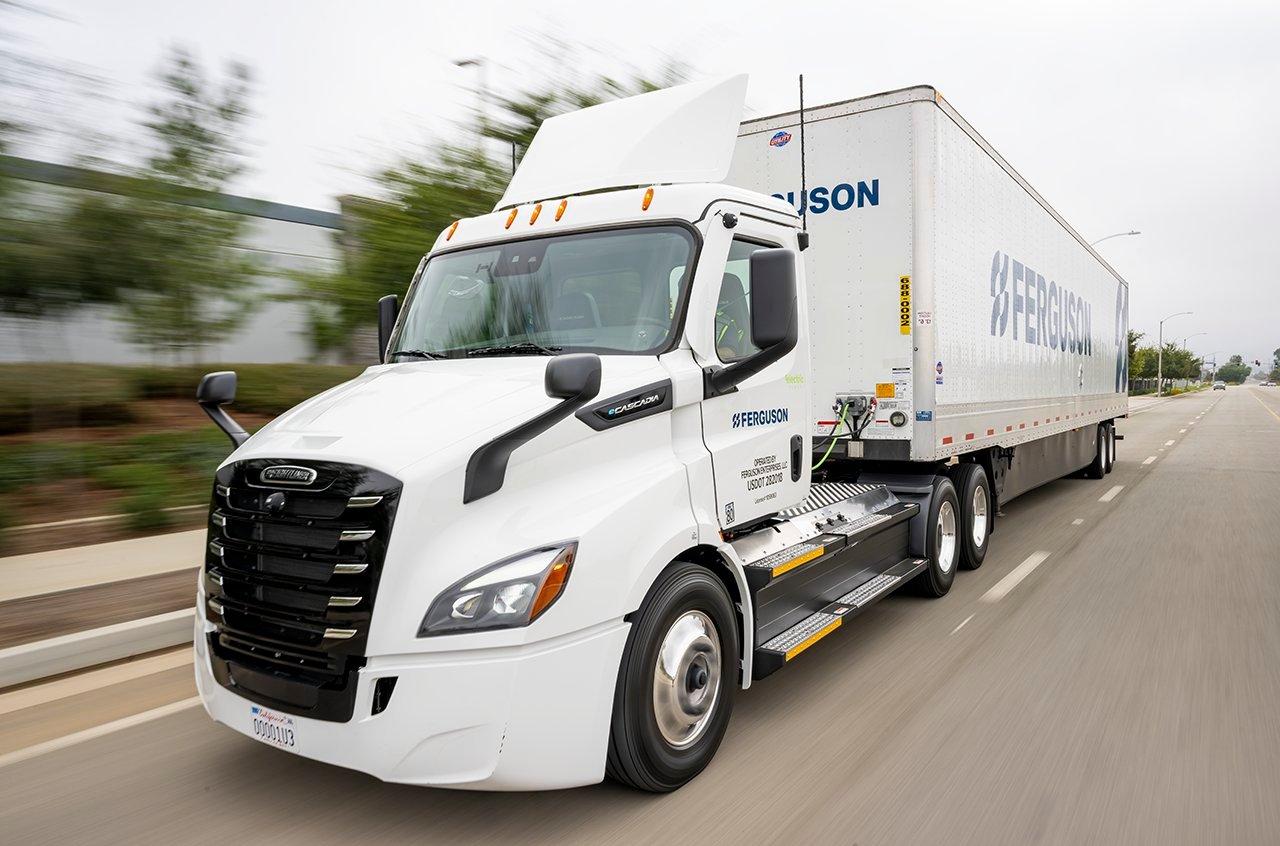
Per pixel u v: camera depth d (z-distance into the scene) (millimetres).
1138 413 48469
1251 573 7840
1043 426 10805
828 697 4871
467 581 3113
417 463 3170
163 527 8734
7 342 9609
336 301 10570
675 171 4770
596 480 3598
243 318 10758
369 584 3096
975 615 6590
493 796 3688
